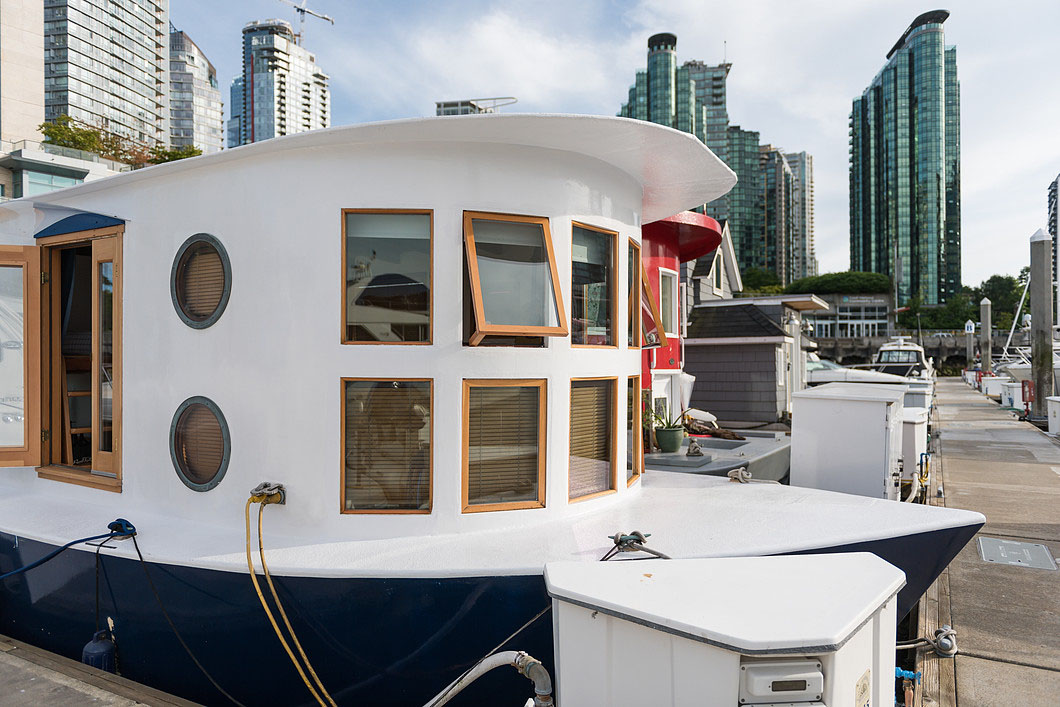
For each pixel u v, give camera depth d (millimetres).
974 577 5992
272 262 4602
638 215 6000
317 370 4500
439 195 4547
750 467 8539
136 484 5230
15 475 6059
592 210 5184
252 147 4488
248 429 4664
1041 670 4312
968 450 13195
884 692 2359
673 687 2092
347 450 4523
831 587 2330
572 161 4996
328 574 3904
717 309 16359
